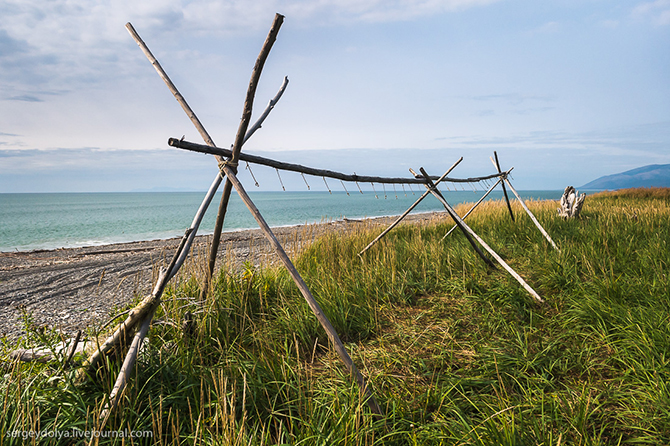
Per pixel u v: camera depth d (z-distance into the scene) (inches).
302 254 272.8
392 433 89.6
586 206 600.1
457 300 193.2
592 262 220.4
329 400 106.0
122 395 93.0
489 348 137.9
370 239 319.9
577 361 127.3
